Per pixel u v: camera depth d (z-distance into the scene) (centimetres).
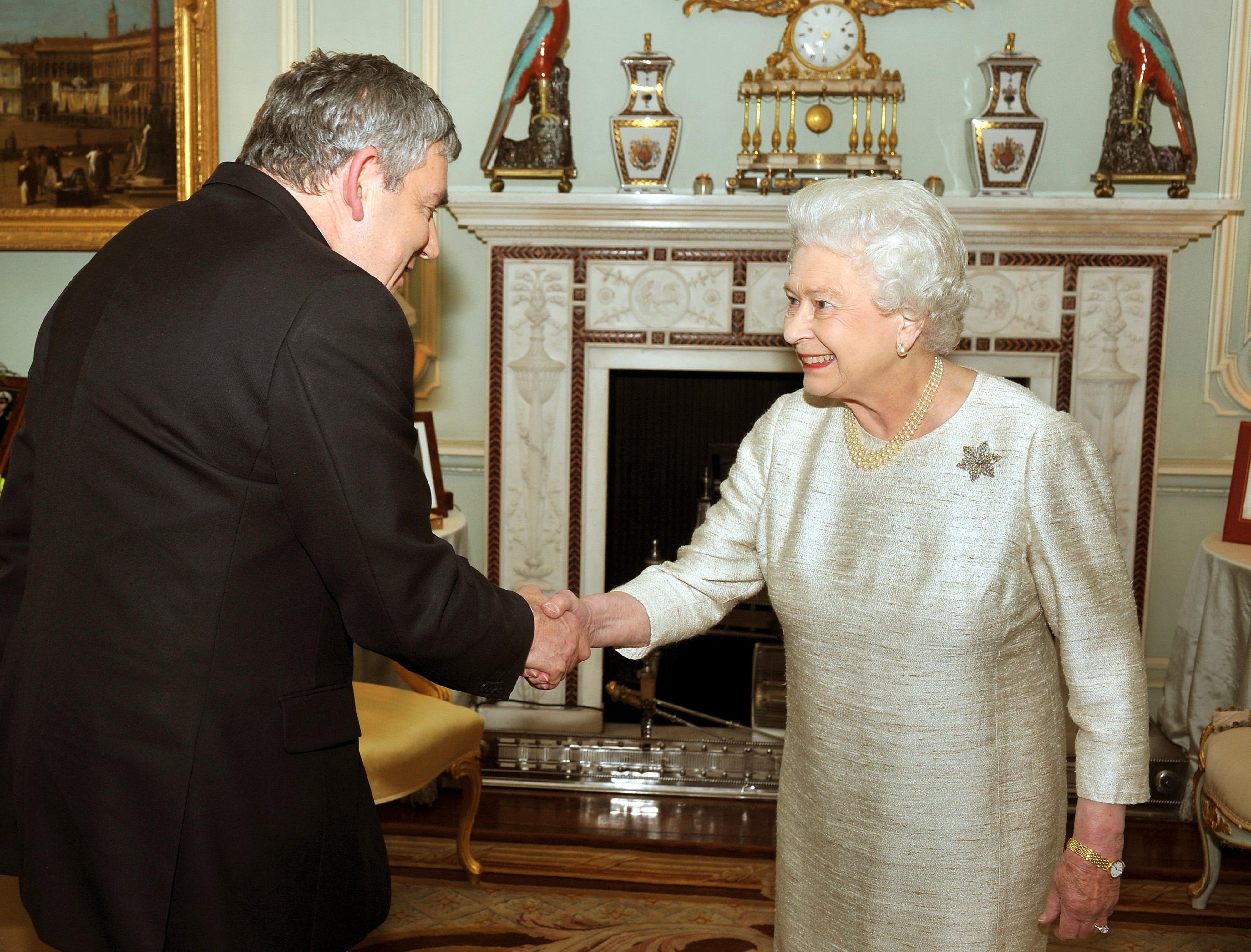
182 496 121
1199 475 398
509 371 390
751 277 380
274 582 125
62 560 125
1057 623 136
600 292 384
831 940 145
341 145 137
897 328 135
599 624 163
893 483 139
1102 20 382
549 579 400
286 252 126
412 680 288
